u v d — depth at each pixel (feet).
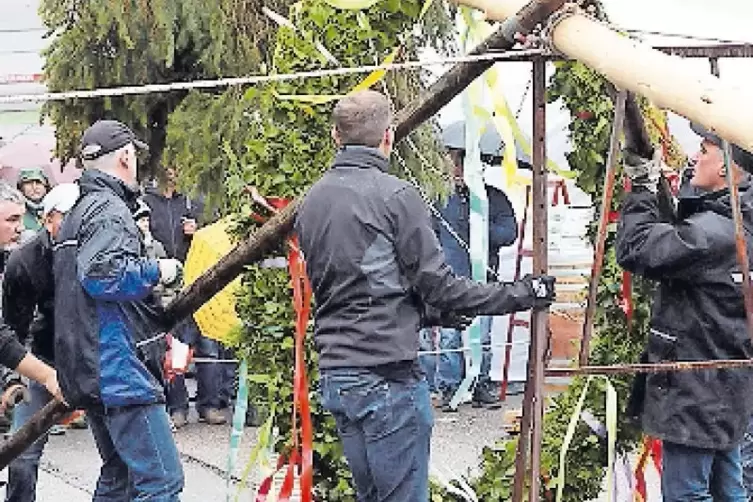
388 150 15.72
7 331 18.97
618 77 11.73
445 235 31.86
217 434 34.88
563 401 20.33
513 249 35.76
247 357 19.10
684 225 17.15
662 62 11.30
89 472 31.09
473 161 17.26
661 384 17.89
